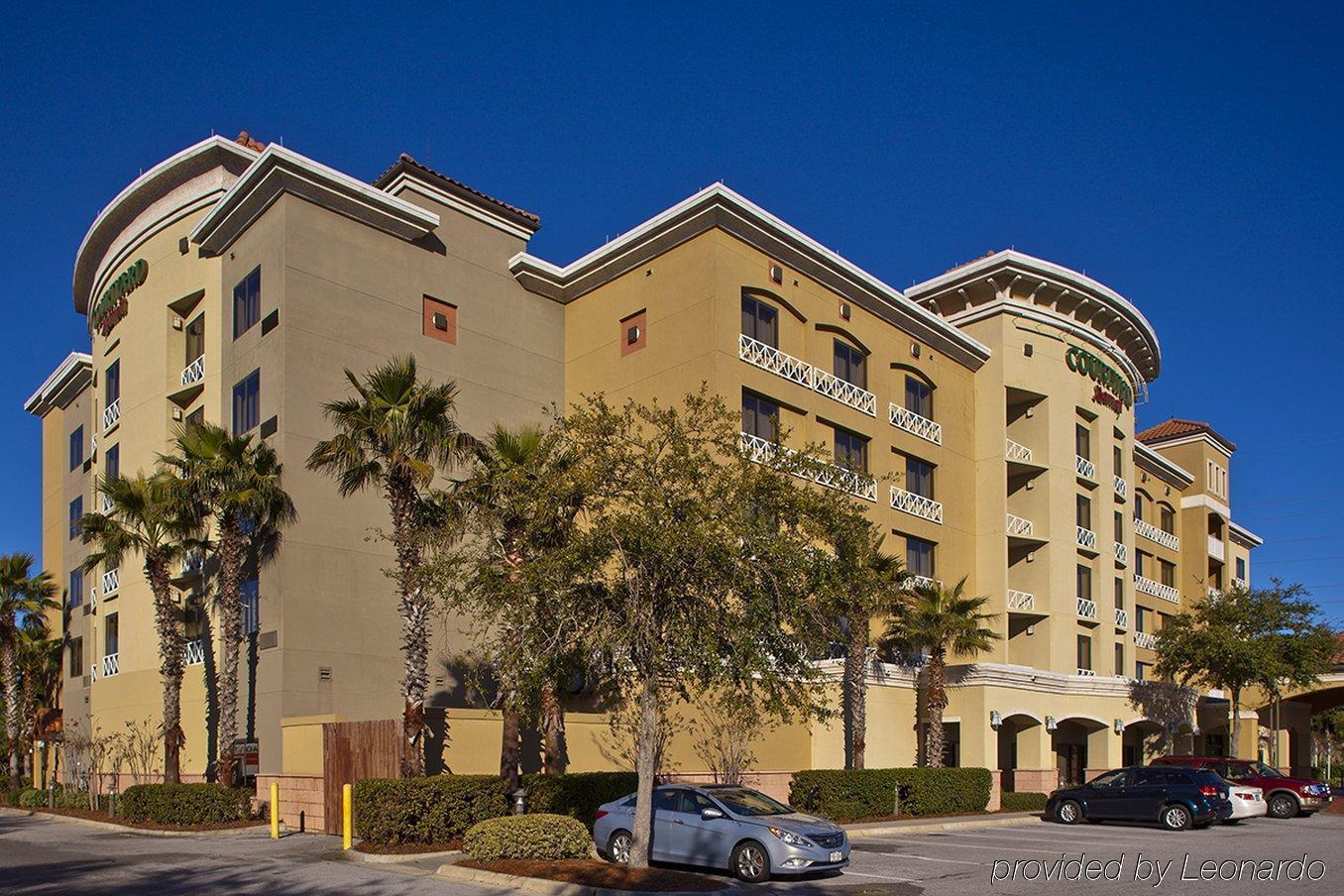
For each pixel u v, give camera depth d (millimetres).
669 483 16484
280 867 17734
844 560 17078
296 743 25391
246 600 28828
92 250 40812
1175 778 26672
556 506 16938
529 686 16797
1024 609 41000
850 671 28297
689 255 31359
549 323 35312
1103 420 46406
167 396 34875
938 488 39156
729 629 15539
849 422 34625
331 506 28516
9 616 42344
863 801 26672
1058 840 23312
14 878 16828
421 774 21891
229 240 32250
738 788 18359
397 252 31625
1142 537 54812
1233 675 42031
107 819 28156
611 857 18000
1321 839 23688
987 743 31938
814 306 34062
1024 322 42906
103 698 37812
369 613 28703
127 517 29578
